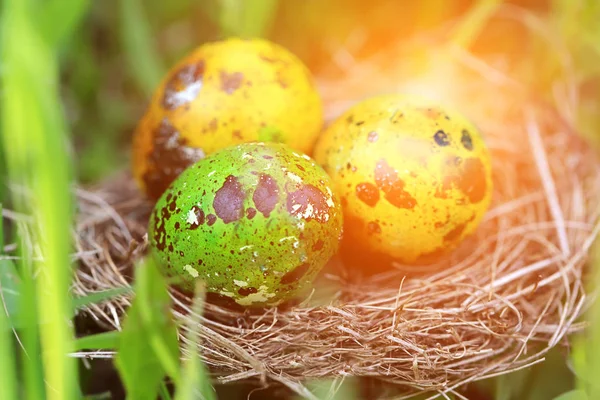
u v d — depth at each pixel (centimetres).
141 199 25
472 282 23
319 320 21
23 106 19
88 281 22
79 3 23
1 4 23
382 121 22
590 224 24
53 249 19
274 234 21
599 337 20
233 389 22
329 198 21
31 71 19
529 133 26
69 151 25
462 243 24
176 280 21
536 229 24
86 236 24
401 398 21
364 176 22
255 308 22
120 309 22
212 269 21
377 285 23
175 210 21
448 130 22
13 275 21
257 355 21
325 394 21
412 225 22
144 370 19
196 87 23
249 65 23
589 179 25
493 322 22
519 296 22
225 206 21
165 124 23
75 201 24
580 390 21
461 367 21
